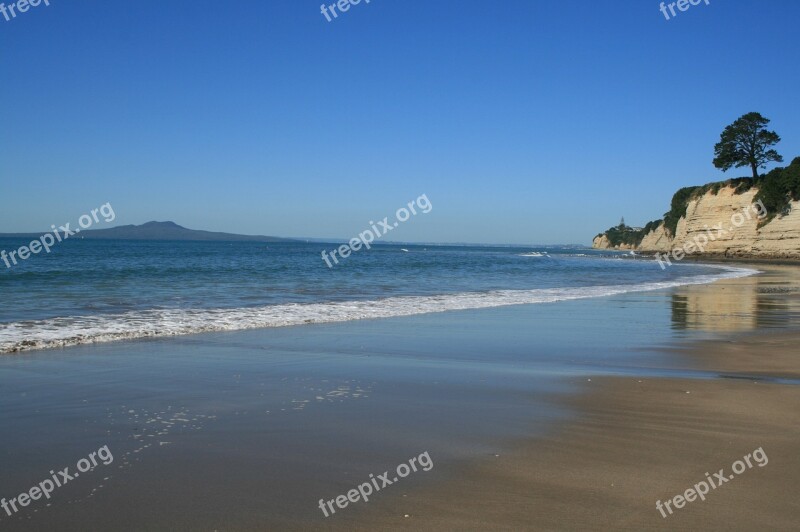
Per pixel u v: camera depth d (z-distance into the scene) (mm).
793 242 76000
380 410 7000
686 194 110125
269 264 49312
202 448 5609
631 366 9891
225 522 4137
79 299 18656
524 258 83938
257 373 8969
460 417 6730
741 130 89688
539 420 6629
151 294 20938
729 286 30438
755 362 10281
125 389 7836
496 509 4363
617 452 5574
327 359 10203
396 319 15852
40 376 8508
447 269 45969
